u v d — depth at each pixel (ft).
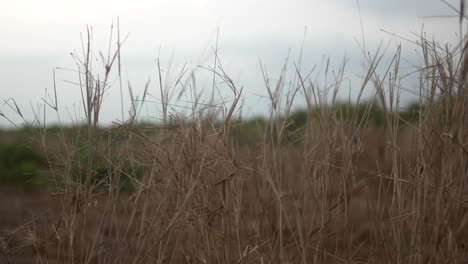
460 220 9.03
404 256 9.59
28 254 11.25
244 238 10.59
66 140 10.12
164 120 10.18
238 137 11.57
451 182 8.98
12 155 24.97
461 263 8.95
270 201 10.61
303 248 9.41
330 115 10.47
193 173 9.91
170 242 10.30
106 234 10.33
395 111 9.82
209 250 9.65
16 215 17.87
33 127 10.23
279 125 10.64
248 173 11.21
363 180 10.49
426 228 9.39
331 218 10.27
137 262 9.73
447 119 9.11
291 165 11.47
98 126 9.87
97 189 10.18
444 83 9.13
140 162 10.24
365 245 12.01
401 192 9.77
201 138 10.06
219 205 10.00
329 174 10.30
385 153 10.92
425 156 9.45
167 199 10.38
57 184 10.34
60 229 10.36
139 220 10.00
